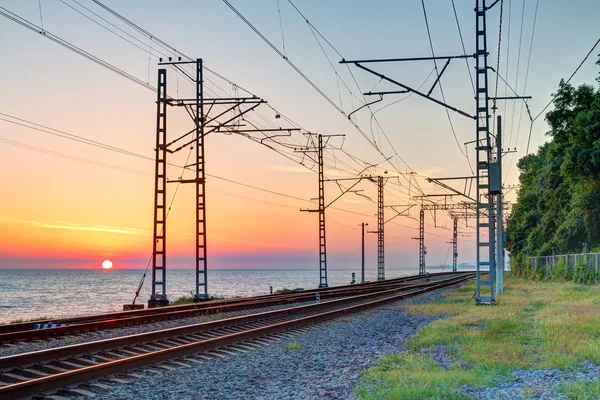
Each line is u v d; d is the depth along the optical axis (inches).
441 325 858.8
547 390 406.0
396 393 407.5
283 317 1095.6
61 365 548.4
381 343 724.7
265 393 451.2
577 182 2258.9
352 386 462.6
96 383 481.4
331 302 1406.3
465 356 567.2
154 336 722.2
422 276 3651.6
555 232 2810.0
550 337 663.8
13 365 523.8
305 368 555.5
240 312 1232.2
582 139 2142.0
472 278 3440.0
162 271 1434.5
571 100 2277.3
